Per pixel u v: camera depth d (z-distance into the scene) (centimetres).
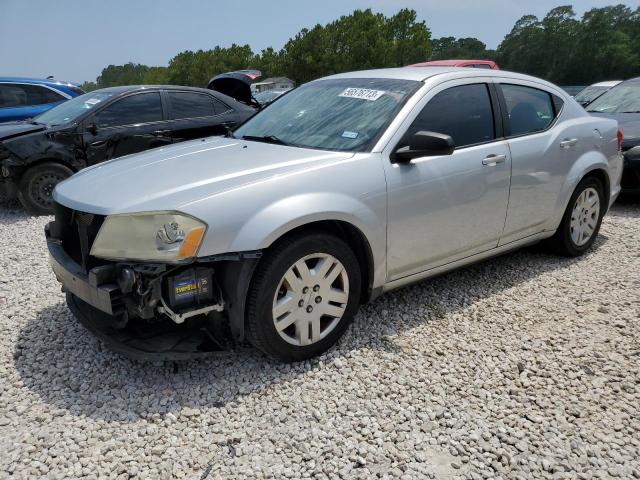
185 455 240
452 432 255
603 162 466
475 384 292
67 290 331
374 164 316
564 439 251
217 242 264
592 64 8156
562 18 8562
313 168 300
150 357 273
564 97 458
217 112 775
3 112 945
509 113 401
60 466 232
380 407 272
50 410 270
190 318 290
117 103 703
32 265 485
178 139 735
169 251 258
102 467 232
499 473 230
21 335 347
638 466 234
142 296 260
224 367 305
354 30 4788
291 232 291
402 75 381
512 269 452
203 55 7850
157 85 742
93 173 327
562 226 456
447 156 350
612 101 793
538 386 291
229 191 273
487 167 370
